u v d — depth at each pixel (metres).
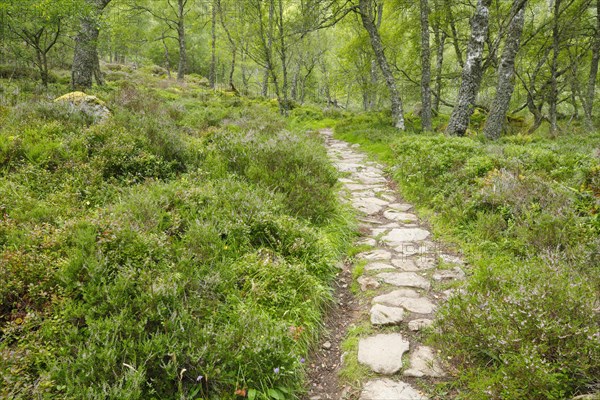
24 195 4.87
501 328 3.12
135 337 3.02
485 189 6.43
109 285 3.29
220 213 5.05
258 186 6.25
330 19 16.12
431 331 3.65
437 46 19.67
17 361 2.69
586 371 2.73
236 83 56.00
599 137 12.86
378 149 13.05
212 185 6.07
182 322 3.15
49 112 7.91
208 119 12.41
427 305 4.22
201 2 38.59
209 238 4.40
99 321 3.00
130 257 3.77
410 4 18.30
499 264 4.62
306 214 6.14
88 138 6.77
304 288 4.28
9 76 15.59
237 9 24.42
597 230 4.82
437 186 7.68
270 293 3.97
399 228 6.53
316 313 4.07
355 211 7.22
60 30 13.95
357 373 3.36
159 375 2.86
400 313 4.09
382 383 3.21
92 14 14.04
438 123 17.92
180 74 32.97
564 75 21.81
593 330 2.79
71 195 5.07
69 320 3.10
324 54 40.06
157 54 49.59
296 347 3.53
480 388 2.85
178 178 6.57
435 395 3.04
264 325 3.43
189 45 48.47
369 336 3.81
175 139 7.61
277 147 7.76
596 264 4.16
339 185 8.47
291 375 3.24
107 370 2.68
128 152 6.54
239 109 17.48
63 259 3.60
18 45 14.09
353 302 4.54
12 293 3.27
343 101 55.53
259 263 4.34
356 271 5.09
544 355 2.89
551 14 17.88
